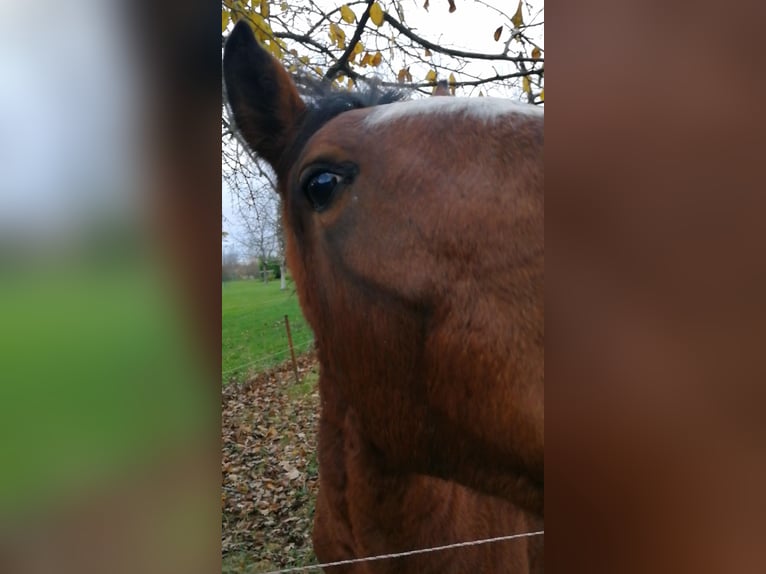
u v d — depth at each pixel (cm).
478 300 139
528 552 173
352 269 150
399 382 150
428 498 167
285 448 163
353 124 151
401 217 144
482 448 147
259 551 160
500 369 139
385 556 167
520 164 142
